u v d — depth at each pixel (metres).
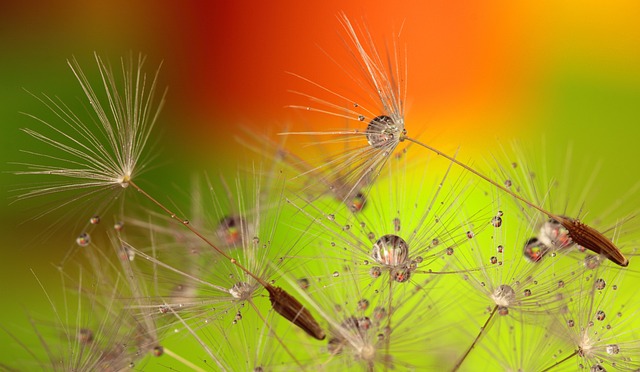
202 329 0.10
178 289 0.10
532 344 0.10
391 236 0.09
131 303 0.10
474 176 0.11
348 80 0.12
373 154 0.10
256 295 0.10
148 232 0.11
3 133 0.12
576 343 0.09
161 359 0.10
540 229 0.10
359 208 0.10
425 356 0.10
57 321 0.10
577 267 0.10
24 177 0.12
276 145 0.11
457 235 0.10
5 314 0.11
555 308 0.10
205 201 0.11
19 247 0.11
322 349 0.09
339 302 0.09
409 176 0.11
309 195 0.10
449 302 0.10
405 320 0.09
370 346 0.09
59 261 0.11
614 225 0.10
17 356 0.11
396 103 0.10
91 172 0.10
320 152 0.10
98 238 0.11
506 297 0.10
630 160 0.12
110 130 0.10
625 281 0.10
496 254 0.10
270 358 0.09
